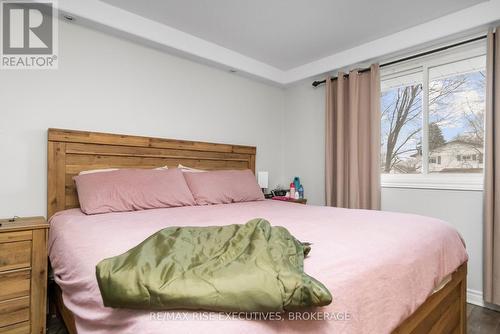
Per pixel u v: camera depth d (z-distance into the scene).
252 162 3.41
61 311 1.56
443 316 1.41
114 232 1.27
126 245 1.07
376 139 2.73
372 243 1.12
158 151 2.59
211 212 1.91
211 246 0.93
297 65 3.45
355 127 2.88
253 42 2.86
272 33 2.67
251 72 3.24
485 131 2.13
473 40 2.28
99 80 2.29
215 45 2.90
